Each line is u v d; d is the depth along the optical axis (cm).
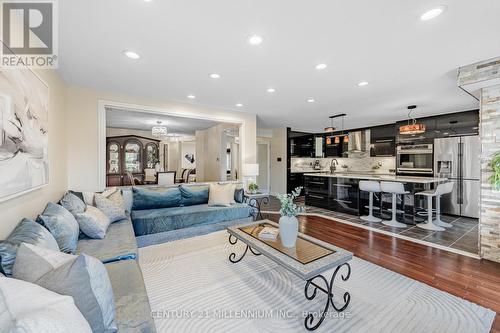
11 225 151
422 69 262
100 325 91
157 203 353
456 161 483
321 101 402
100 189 335
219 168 618
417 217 446
